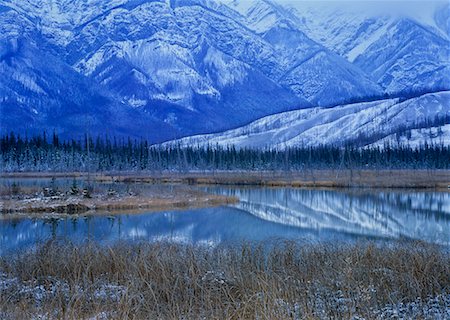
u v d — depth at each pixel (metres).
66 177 85.50
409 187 83.12
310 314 10.78
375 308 11.63
